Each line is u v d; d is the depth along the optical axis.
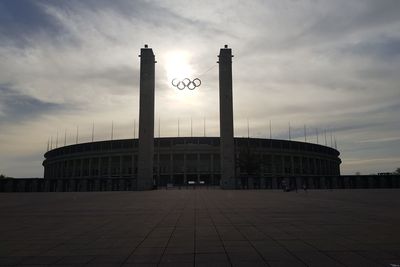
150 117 66.12
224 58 68.31
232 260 8.30
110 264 8.12
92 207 23.94
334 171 134.50
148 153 65.19
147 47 68.56
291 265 7.82
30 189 70.00
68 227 14.13
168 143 103.88
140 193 48.09
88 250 9.66
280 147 108.88
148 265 7.99
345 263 7.93
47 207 24.53
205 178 103.69
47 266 8.02
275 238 11.03
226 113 66.69
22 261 8.51
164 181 102.88
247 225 13.94
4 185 69.62
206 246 9.93
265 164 99.94
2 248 10.05
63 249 9.84
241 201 28.52
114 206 24.55
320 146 121.94
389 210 19.91
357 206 22.86
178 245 10.13
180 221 15.41
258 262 8.10
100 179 69.38
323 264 7.87
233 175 65.12
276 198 32.78
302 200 29.47
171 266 7.87
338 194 41.06
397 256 8.55
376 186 74.19
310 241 10.49
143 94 66.69
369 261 8.09
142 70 67.50
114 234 12.23
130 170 103.62
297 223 14.42
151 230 12.98
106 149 106.44
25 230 13.46
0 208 24.05
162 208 22.20
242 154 93.06
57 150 121.38
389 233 11.82
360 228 12.94
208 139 104.56
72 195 45.19
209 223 14.64
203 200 30.12
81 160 111.69
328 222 14.66
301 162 114.06
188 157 104.44
